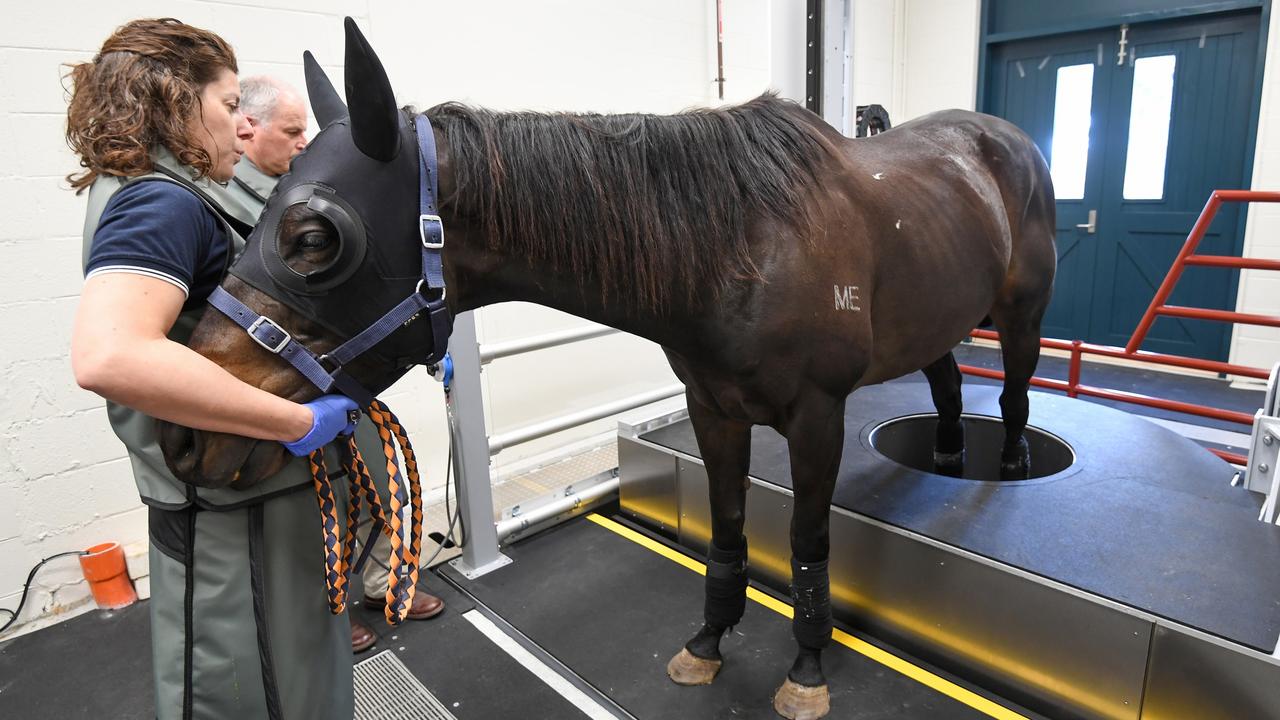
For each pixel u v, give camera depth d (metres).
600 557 2.26
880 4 4.84
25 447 2.02
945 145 1.74
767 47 3.90
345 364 0.84
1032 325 1.99
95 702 1.73
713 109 1.23
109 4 2.01
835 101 2.58
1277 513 1.61
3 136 1.90
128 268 0.74
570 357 3.29
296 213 0.78
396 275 0.84
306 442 0.81
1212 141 4.09
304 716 1.02
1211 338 4.26
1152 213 4.36
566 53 3.05
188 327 0.89
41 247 1.99
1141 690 1.33
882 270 1.36
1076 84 4.52
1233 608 1.30
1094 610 1.36
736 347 1.18
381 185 0.82
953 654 1.61
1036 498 1.78
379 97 0.78
